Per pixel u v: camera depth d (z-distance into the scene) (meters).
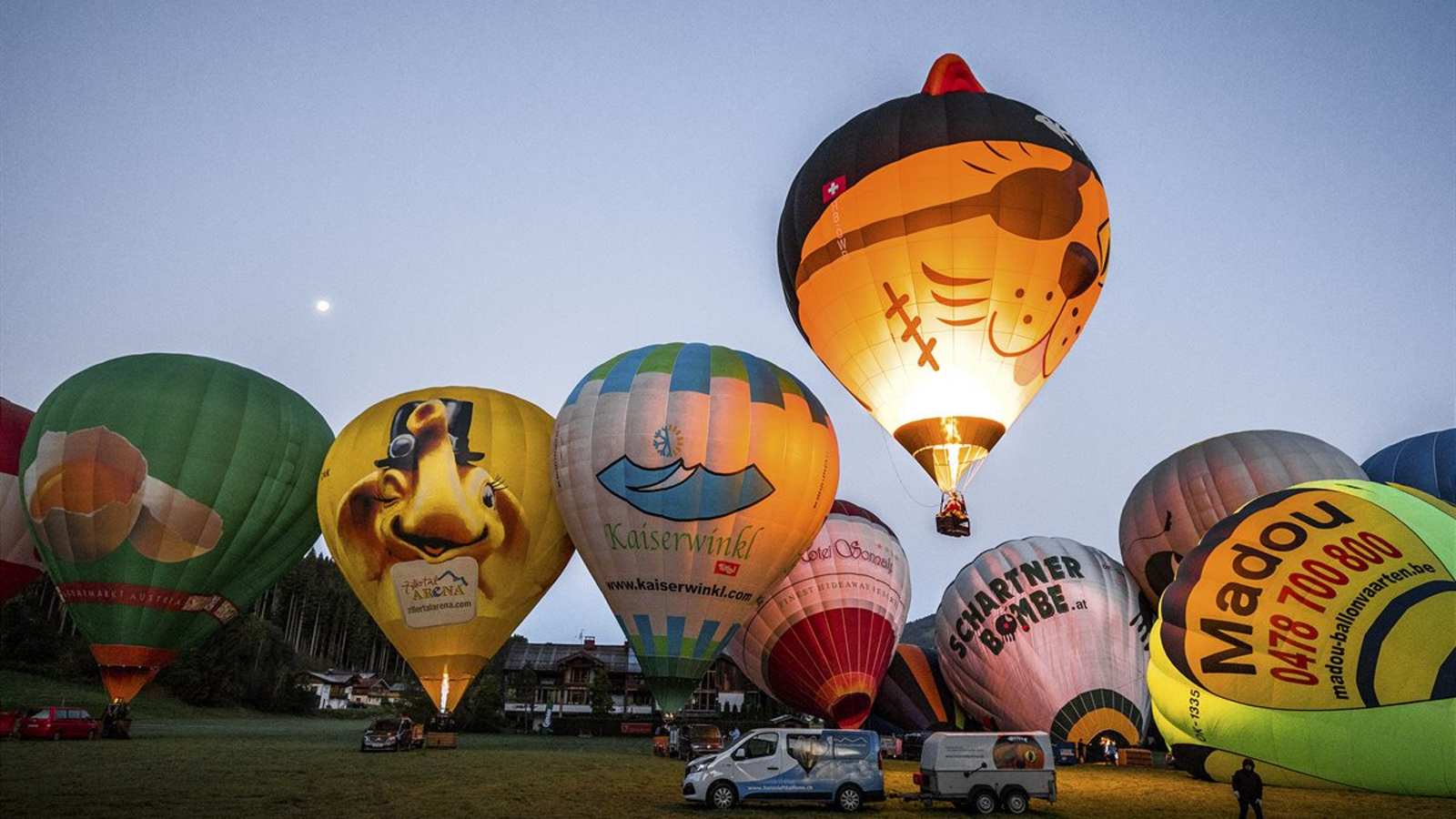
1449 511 18.09
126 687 26.02
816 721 43.53
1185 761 18.75
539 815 13.72
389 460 25.80
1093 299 22.23
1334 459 28.09
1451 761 15.08
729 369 24.31
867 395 22.53
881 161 21.33
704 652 23.02
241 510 26.94
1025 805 15.41
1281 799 16.86
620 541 22.98
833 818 14.49
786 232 23.52
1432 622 15.99
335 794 15.49
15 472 27.95
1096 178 21.92
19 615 58.62
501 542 25.38
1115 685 27.33
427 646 25.11
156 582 25.67
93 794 14.54
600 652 61.06
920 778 16.09
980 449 21.33
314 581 99.38
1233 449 28.72
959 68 23.05
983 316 20.75
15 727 26.91
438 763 22.02
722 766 15.09
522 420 27.00
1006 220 20.53
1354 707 16.19
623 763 23.34
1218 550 18.95
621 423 23.42
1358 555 17.42
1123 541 30.88
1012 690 28.19
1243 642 17.72
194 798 14.41
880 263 21.11
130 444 25.86
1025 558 30.11
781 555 23.55
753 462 23.08
